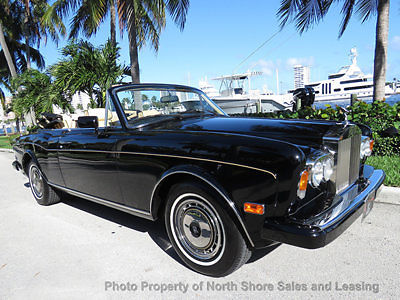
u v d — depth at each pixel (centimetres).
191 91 349
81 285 226
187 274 234
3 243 308
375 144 527
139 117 289
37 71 1159
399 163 446
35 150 397
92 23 1187
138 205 266
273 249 263
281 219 187
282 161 181
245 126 261
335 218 189
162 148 235
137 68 951
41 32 1966
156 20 1006
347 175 237
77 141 319
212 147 209
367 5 810
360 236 275
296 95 781
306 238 174
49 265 258
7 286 230
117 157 270
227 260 211
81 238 308
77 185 337
